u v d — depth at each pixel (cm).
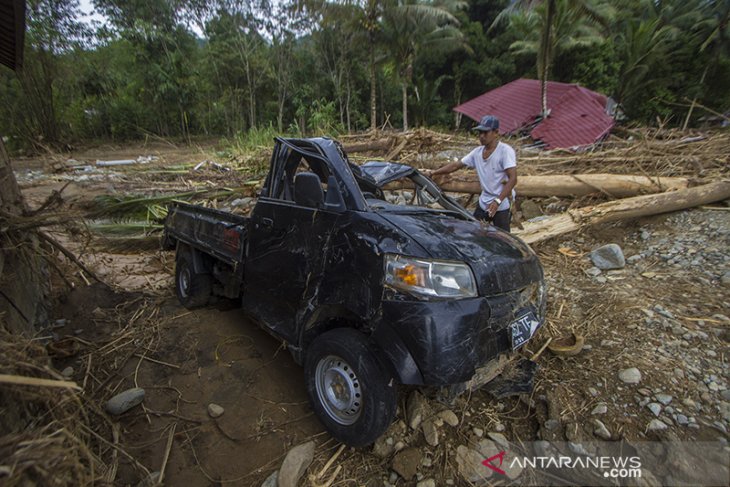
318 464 226
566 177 621
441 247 220
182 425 259
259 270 298
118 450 221
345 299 229
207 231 375
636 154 695
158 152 2119
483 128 407
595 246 510
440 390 237
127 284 491
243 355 329
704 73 2195
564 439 238
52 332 362
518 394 268
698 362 283
